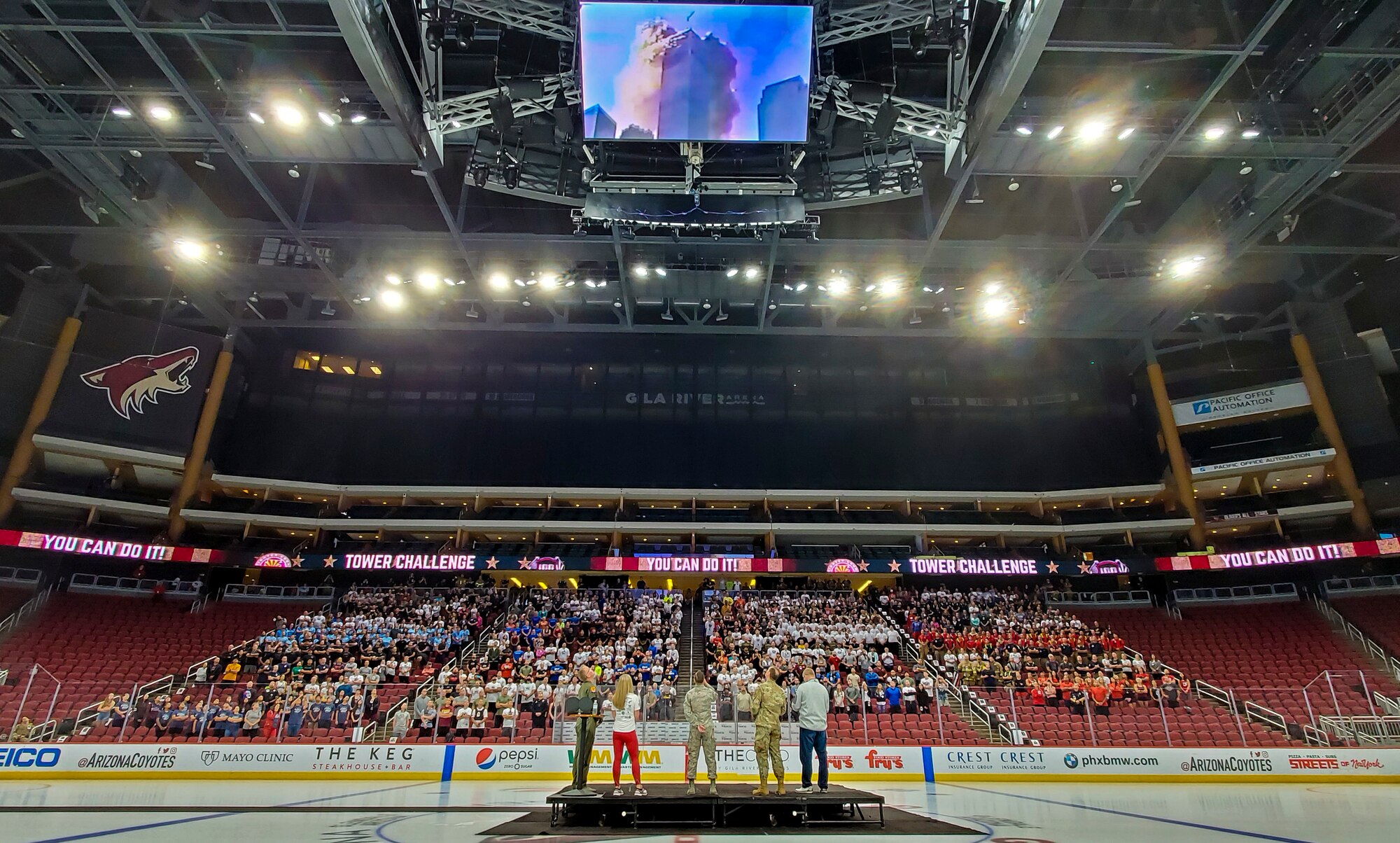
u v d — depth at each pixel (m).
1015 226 32.78
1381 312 33.56
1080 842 7.21
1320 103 23.23
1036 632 29.23
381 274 31.88
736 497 38.12
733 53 19.98
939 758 18.59
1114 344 41.31
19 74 21.84
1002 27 19.72
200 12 18.67
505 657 25.00
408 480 38.44
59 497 31.05
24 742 17.84
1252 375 37.28
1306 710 22.53
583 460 39.78
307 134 22.25
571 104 22.38
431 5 18.89
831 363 42.59
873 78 22.25
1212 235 28.73
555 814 8.82
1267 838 7.81
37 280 32.62
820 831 7.98
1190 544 35.62
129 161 25.09
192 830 8.13
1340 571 32.88
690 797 8.19
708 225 24.80
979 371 42.22
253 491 36.38
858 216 32.47
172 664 26.88
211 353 35.78
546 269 31.95
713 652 26.25
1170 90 24.03
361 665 24.34
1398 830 8.64
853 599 33.00
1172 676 24.05
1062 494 37.81
